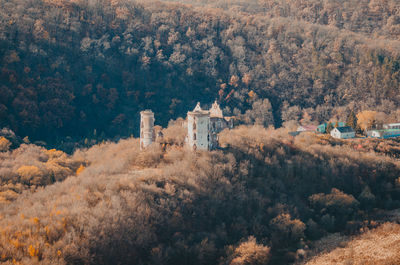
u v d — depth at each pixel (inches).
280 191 4997.5
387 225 4488.2
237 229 4252.0
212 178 4650.6
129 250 3641.7
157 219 3961.6
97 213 3666.3
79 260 3294.8
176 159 4901.6
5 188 4640.8
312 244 4269.2
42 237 3363.7
